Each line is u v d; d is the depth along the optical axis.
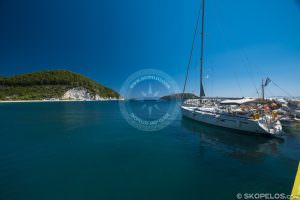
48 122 24.69
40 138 15.14
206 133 16.72
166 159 10.01
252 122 14.92
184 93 27.22
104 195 6.39
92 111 42.91
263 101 17.62
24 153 11.05
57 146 12.71
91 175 7.97
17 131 18.23
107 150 11.73
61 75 180.62
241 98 20.20
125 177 7.79
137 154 10.90
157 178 7.69
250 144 12.75
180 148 12.12
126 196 6.34
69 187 6.91
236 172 8.21
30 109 50.50
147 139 14.67
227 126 17.27
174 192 6.60
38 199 6.14
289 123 18.48
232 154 10.77
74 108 54.88
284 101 26.05
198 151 11.42
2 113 38.34
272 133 14.12
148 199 6.17
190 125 20.98
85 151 11.46
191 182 7.32
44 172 8.27
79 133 17.14
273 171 8.23
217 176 7.84
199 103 23.06
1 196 6.30
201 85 22.25
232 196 6.30
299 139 13.95
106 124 22.67
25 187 6.90
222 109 19.95
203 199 6.15
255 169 8.50
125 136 15.81
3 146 12.65
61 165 9.13
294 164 9.04
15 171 8.34
